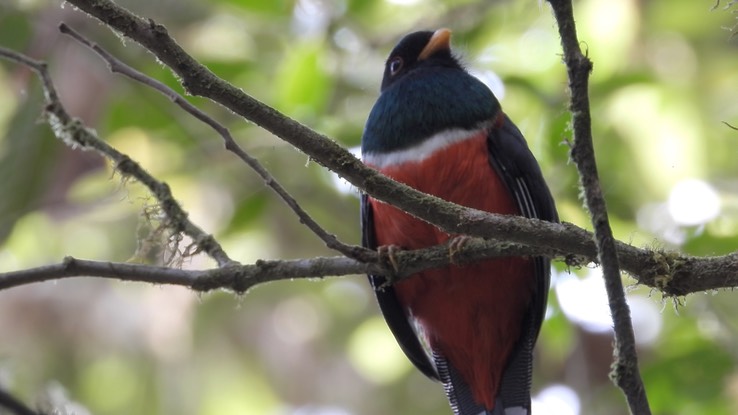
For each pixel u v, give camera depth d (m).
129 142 12.34
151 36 5.77
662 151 12.37
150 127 11.95
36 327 14.54
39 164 10.77
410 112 8.12
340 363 14.98
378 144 8.20
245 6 11.92
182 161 12.35
